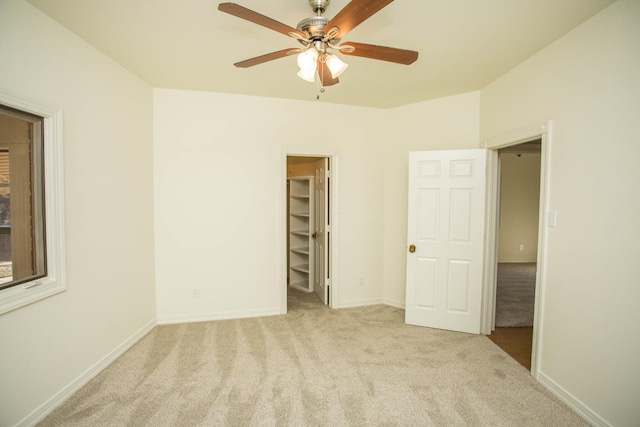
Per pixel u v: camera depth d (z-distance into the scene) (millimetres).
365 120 3863
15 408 1737
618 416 1716
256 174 3535
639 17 1618
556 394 2148
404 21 1992
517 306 4016
